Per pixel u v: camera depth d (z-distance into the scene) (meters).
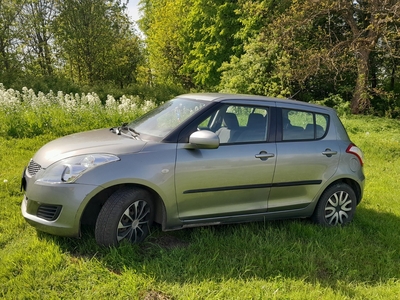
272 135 4.47
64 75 28.62
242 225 4.61
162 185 3.78
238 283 3.35
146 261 3.53
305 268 3.72
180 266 3.53
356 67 19.56
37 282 3.11
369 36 17.92
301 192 4.64
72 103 10.76
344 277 3.69
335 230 4.70
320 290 3.39
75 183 3.53
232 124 4.31
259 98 4.62
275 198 4.49
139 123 4.68
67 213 3.51
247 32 22.03
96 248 3.68
